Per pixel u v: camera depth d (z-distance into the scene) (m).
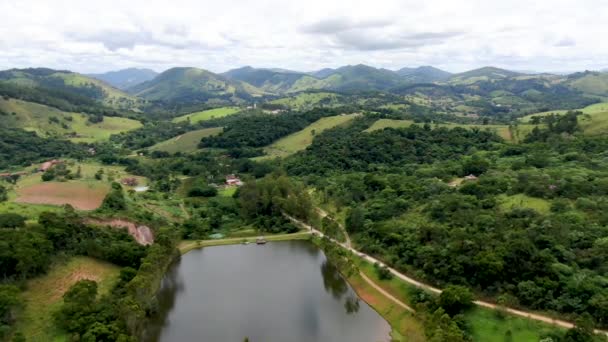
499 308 101.56
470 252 119.81
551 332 92.25
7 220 133.12
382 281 132.25
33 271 113.62
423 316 106.81
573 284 100.94
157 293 135.62
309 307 127.19
